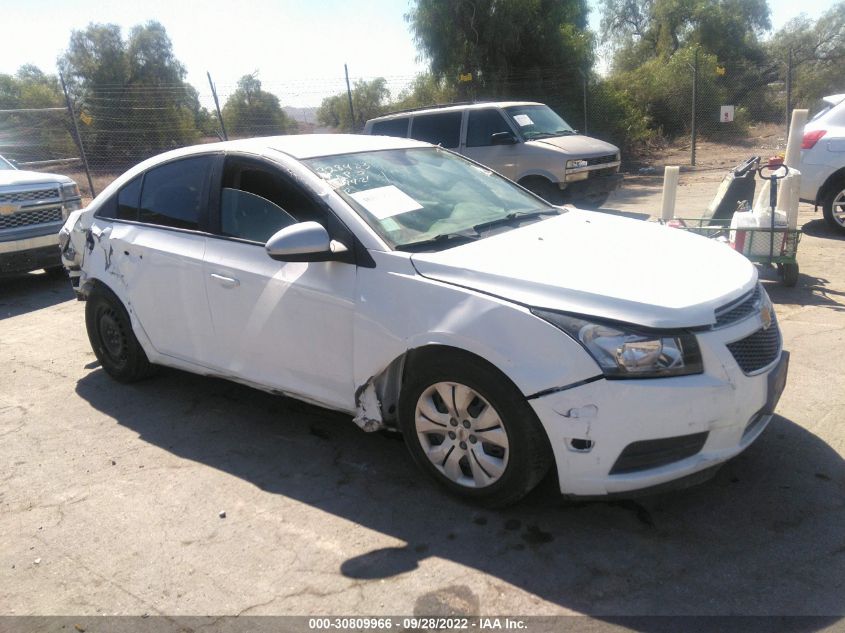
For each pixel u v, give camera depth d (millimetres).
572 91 19906
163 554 3111
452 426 3283
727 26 32250
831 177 8578
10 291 8586
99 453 4098
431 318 3170
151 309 4500
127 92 22766
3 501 3627
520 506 3330
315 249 3357
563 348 2861
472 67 20141
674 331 2826
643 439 2828
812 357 4875
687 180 15789
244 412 4566
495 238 3600
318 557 3033
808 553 2879
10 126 22141
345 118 20656
